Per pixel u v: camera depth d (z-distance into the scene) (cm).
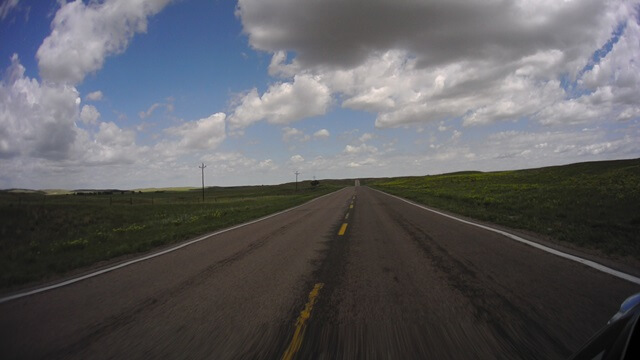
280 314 499
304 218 1936
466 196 2791
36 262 1050
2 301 631
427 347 378
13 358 397
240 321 479
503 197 2427
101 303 591
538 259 750
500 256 796
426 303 514
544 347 366
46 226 2283
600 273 623
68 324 497
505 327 417
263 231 1459
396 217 1738
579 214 1352
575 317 435
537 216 1414
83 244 1362
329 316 481
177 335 441
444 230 1234
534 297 514
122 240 1443
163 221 2256
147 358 383
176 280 724
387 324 444
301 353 377
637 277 588
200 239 1332
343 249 981
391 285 616
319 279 679
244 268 803
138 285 700
